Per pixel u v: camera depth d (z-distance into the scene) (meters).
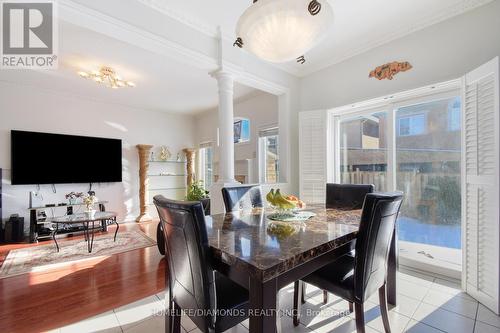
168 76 3.79
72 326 1.74
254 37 1.40
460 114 2.31
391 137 2.85
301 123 3.37
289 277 0.98
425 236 2.62
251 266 0.87
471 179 1.99
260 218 1.68
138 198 5.59
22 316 1.87
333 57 3.11
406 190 2.77
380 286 1.44
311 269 1.08
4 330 1.70
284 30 1.32
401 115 2.81
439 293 2.09
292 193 3.47
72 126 4.78
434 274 2.47
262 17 1.27
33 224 3.91
